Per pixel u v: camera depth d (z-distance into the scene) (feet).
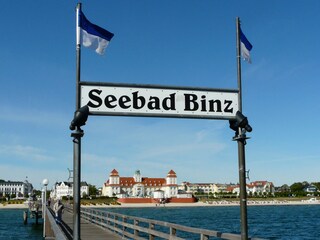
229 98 21.38
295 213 311.27
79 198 19.01
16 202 445.37
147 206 499.92
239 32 22.13
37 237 127.54
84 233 60.39
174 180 566.77
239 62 21.86
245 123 20.49
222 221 216.95
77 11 20.16
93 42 20.53
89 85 19.95
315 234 135.95
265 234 137.69
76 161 19.15
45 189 84.69
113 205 497.87
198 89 21.07
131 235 48.98
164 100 20.66
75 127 19.44
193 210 402.72
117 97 20.17
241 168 20.24
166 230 124.16
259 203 583.58
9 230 150.92
